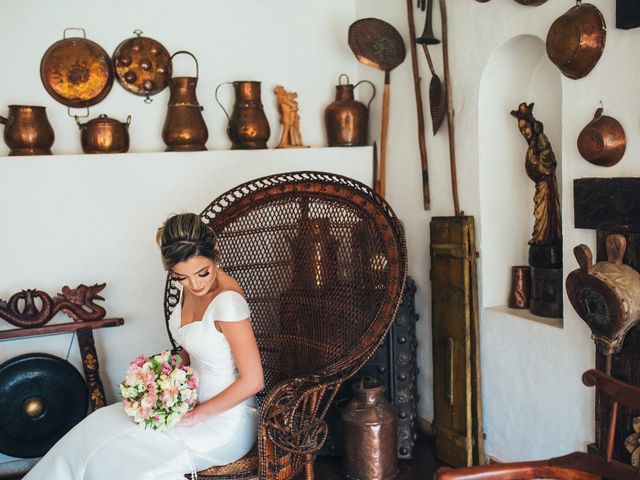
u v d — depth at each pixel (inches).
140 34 134.7
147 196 130.0
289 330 98.7
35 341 126.5
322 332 95.1
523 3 94.7
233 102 140.7
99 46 132.3
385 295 91.0
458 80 113.2
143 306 131.1
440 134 119.4
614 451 84.7
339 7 145.6
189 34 137.3
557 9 91.0
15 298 118.7
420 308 127.6
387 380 118.2
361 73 145.8
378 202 95.6
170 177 130.6
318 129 146.8
